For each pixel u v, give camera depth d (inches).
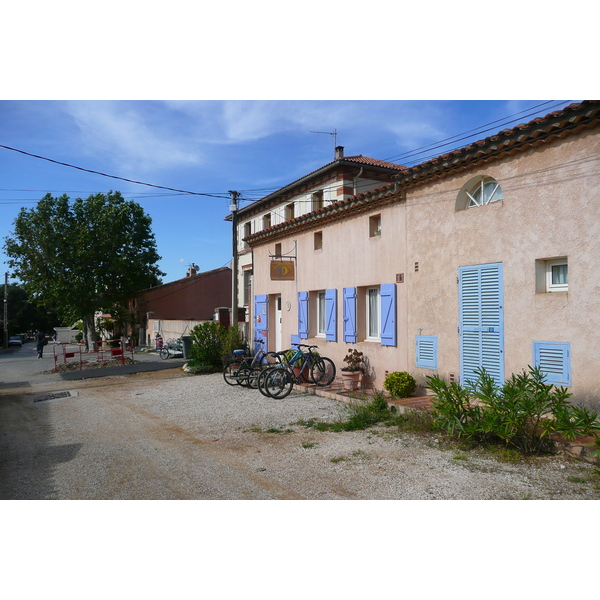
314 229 496.7
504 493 192.2
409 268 369.1
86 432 325.7
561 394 232.7
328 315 468.4
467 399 259.8
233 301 676.7
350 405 353.4
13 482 228.4
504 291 293.7
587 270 250.1
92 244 1261.1
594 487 194.5
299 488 206.8
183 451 267.4
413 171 351.3
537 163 275.3
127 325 1526.8
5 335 1845.5
